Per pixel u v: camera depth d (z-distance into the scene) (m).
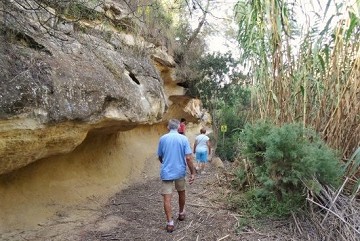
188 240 4.35
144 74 8.09
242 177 5.99
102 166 7.07
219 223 4.80
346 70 5.09
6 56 3.89
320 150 4.66
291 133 4.70
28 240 4.14
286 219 4.68
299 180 4.64
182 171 4.73
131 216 5.22
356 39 4.98
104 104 5.45
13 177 4.76
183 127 9.28
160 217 5.20
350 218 4.35
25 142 3.97
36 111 3.96
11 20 4.21
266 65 5.61
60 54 4.93
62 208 5.16
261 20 5.45
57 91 4.37
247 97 13.05
